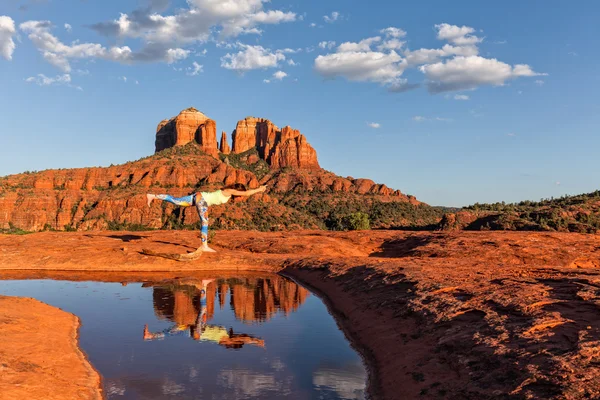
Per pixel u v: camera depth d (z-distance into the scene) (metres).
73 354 18.28
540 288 18.44
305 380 15.98
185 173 189.88
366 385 15.54
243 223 151.88
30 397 12.81
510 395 11.05
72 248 54.25
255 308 28.88
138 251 52.41
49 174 183.12
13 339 18.23
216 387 15.38
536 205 111.69
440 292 20.77
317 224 170.12
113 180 187.00
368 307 24.19
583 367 10.96
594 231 71.62
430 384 13.41
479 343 14.22
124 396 14.57
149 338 21.69
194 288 36.78
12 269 47.56
